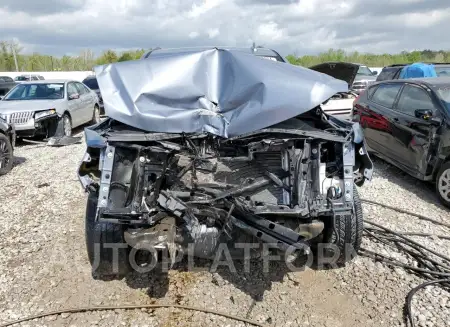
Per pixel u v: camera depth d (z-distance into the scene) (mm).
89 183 3111
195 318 3035
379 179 6234
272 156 3117
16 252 3973
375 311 3104
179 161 3074
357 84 14164
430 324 2939
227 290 3379
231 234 3205
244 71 3258
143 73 3283
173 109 3184
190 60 3346
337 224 3479
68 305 3172
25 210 5051
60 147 8977
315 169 3057
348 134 3107
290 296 3299
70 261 3807
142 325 2963
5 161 6801
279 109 3035
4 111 8977
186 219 3021
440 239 4285
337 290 3371
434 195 5586
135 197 2928
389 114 6340
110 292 3348
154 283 3473
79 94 11328
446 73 10656
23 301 3219
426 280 3508
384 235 4309
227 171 3119
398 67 11633
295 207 2996
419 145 5539
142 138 2988
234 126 3068
